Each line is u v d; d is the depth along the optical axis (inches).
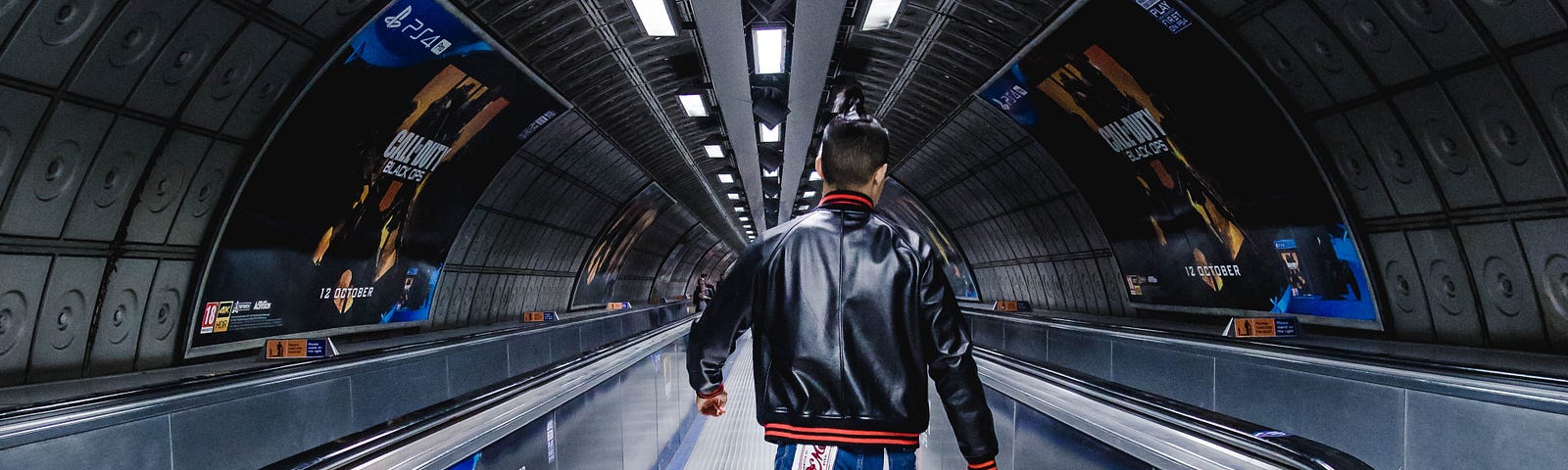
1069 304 610.9
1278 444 74.9
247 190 277.3
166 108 224.2
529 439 119.9
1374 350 242.4
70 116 199.9
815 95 379.9
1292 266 332.5
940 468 191.3
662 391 276.1
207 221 268.5
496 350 399.5
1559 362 206.5
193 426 181.3
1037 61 345.1
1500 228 233.1
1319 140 276.4
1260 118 289.1
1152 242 445.7
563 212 650.8
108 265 234.5
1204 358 279.9
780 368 72.5
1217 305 405.4
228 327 296.0
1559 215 214.1
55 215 211.6
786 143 519.2
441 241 477.4
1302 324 335.6
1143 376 330.0
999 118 437.7
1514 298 236.1
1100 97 351.6
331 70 264.2
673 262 1581.0
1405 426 185.0
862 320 70.9
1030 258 652.1
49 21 176.2
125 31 193.8
